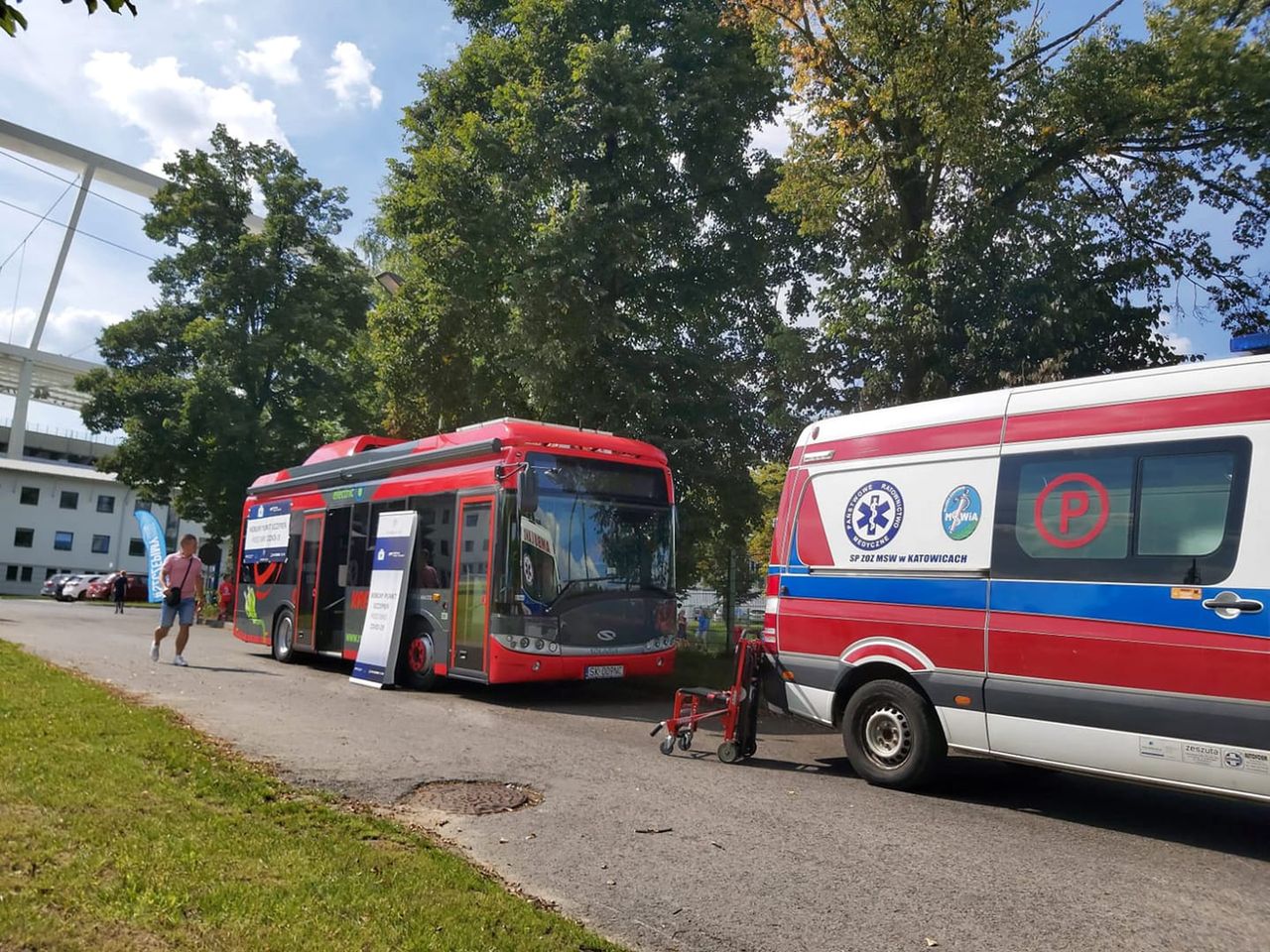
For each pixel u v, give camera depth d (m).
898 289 14.63
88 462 90.62
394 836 5.50
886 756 7.73
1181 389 6.40
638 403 18.64
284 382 36.16
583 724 10.52
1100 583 6.49
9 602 37.22
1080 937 4.55
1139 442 6.50
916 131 15.40
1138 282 15.06
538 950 3.99
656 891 5.00
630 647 12.27
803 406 16.17
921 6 14.18
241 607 18.36
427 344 20.64
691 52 19.73
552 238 17.44
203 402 33.06
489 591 11.73
